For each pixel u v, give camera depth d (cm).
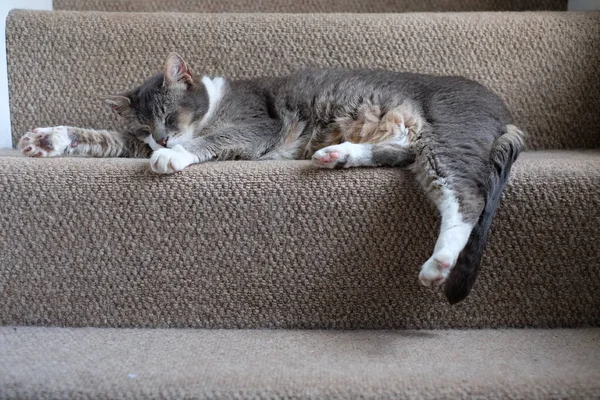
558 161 139
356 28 180
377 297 131
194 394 101
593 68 177
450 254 120
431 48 179
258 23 181
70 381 103
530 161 141
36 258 129
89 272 130
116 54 180
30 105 179
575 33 177
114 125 181
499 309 131
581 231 128
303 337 126
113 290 130
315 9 210
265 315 131
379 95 161
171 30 181
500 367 109
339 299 131
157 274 130
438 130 143
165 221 129
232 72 182
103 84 181
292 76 173
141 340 123
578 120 179
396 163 140
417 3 211
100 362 111
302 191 129
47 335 125
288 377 104
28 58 178
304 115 168
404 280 130
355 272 130
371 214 129
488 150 138
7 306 130
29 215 128
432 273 120
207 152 154
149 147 172
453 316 130
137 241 129
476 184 131
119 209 129
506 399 101
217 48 181
